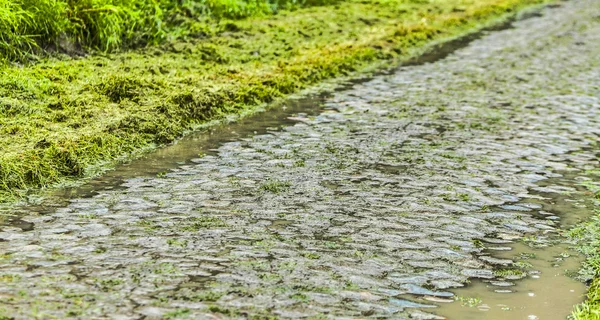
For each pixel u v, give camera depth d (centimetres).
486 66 1465
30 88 979
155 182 773
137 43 1317
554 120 1070
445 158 880
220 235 643
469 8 2220
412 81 1312
